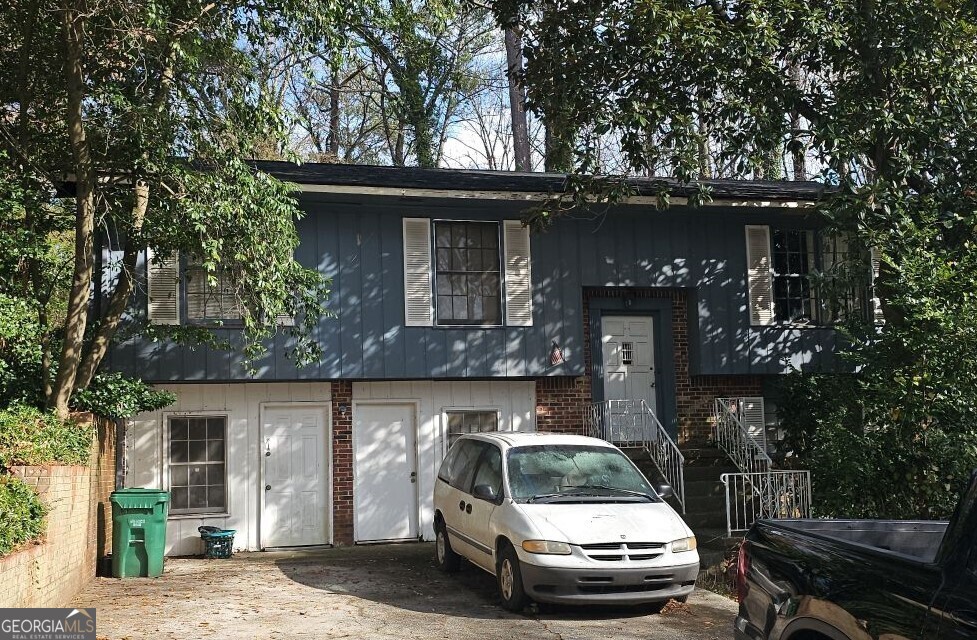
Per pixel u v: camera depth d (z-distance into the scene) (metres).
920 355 10.80
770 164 18.39
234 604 10.15
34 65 12.10
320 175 15.32
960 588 4.04
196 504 15.45
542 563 9.32
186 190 11.37
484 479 11.15
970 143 13.17
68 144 12.23
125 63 11.51
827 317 17.78
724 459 16.56
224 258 11.95
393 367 15.74
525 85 15.52
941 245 12.40
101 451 12.74
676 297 17.64
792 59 14.29
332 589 11.22
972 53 13.48
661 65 14.23
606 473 10.94
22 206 11.76
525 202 16.38
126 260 12.48
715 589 11.33
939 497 11.05
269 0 11.34
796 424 16.73
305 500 15.87
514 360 16.31
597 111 14.62
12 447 9.18
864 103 13.23
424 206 16.22
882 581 4.48
